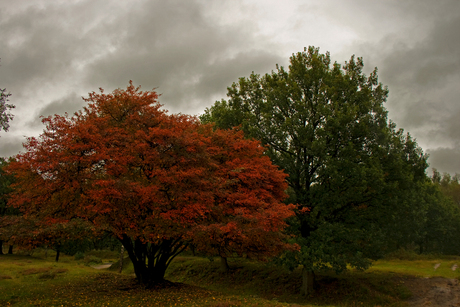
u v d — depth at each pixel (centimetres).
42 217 1366
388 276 2298
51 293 1512
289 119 2075
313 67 2275
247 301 1419
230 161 1623
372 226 1956
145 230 1351
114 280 1986
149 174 1391
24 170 1262
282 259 1958
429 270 2530
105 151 1257
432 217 4369
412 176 2033
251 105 2505
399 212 2027
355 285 2170
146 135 1354
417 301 1848
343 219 2127
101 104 1538
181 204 1308
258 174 1521
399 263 3095
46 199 1306
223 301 1347
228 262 3128
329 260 1808
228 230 1223
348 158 1977
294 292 2278
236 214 1403
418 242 4853
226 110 2498
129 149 1312
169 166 1358
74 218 1405
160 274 1795
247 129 2280
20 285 1748
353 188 1903
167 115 1581
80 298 1385
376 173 1825
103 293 1521
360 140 2109
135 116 1464
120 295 1466
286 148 2256
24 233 1316
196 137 1481
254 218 1300
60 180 1205
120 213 1260
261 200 1513
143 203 1274
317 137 2036
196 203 1270
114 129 1377
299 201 2098
